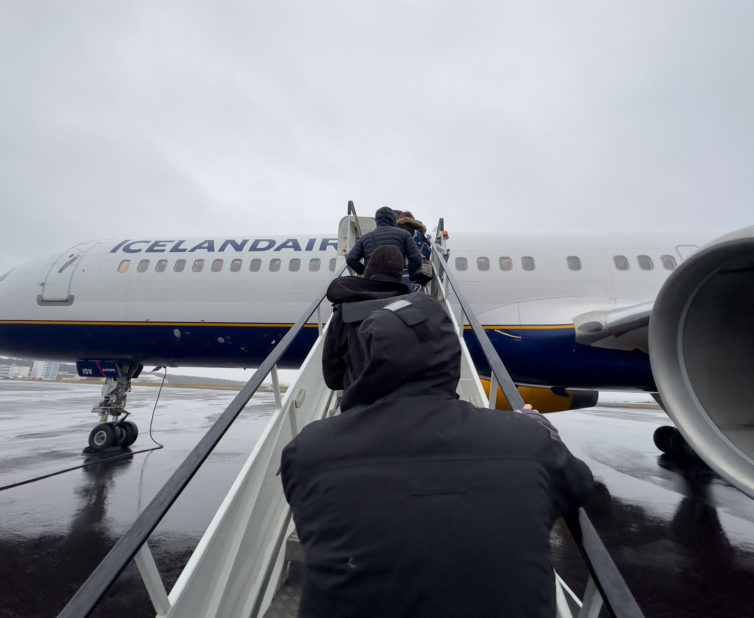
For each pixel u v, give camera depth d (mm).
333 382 1912
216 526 1376
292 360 7578
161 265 7480
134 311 7254
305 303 6926
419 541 771
